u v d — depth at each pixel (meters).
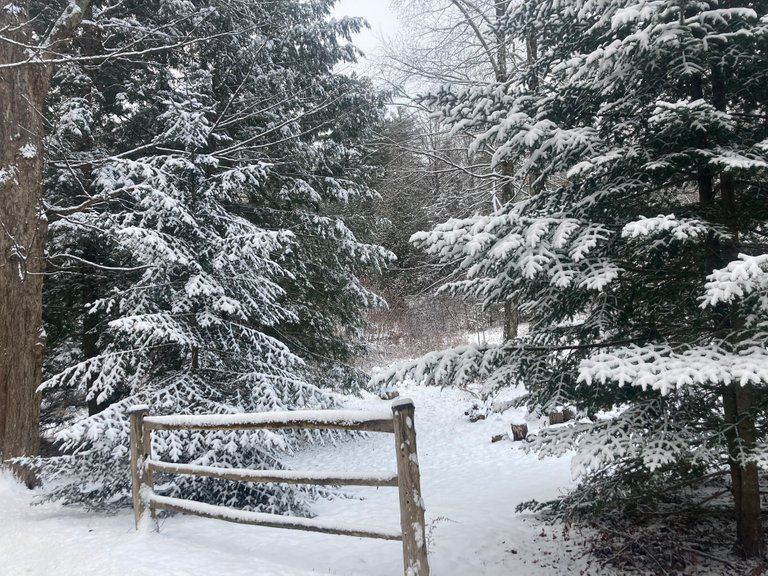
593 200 4.21
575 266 4.16
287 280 10.60
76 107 8.73
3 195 6.95
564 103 4.71
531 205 4.84
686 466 4.16
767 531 4.29
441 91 4.90
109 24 8.57
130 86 9.30
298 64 11.09
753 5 4.00
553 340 5.04
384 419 3.20
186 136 7.12
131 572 3.52
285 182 10.49
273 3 10.69
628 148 4.11
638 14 3.63
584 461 3.56
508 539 5.18
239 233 7.33
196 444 5.86
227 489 5.96
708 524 4.74
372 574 3.79
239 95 10.05
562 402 4.41
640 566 4.29
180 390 6.38
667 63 4.01
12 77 7.11
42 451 10.33
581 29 4.77
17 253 7.00
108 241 8.53
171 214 6.68
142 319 5.99
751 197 4.28
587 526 5.14
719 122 3.65
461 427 12.46
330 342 11.95
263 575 3.46
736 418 3.73
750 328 3.60
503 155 4.68
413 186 17.06
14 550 4.18
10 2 7.17
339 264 11.49
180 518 5.47
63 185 9.23
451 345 20.14
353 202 13.16
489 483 8.21
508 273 4.40
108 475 5.70
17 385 6.91
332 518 6.16
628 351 3.51
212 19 9.77
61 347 10.82
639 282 4.37
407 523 3.07
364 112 11.38
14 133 7.11
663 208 4.50
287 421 3.56
